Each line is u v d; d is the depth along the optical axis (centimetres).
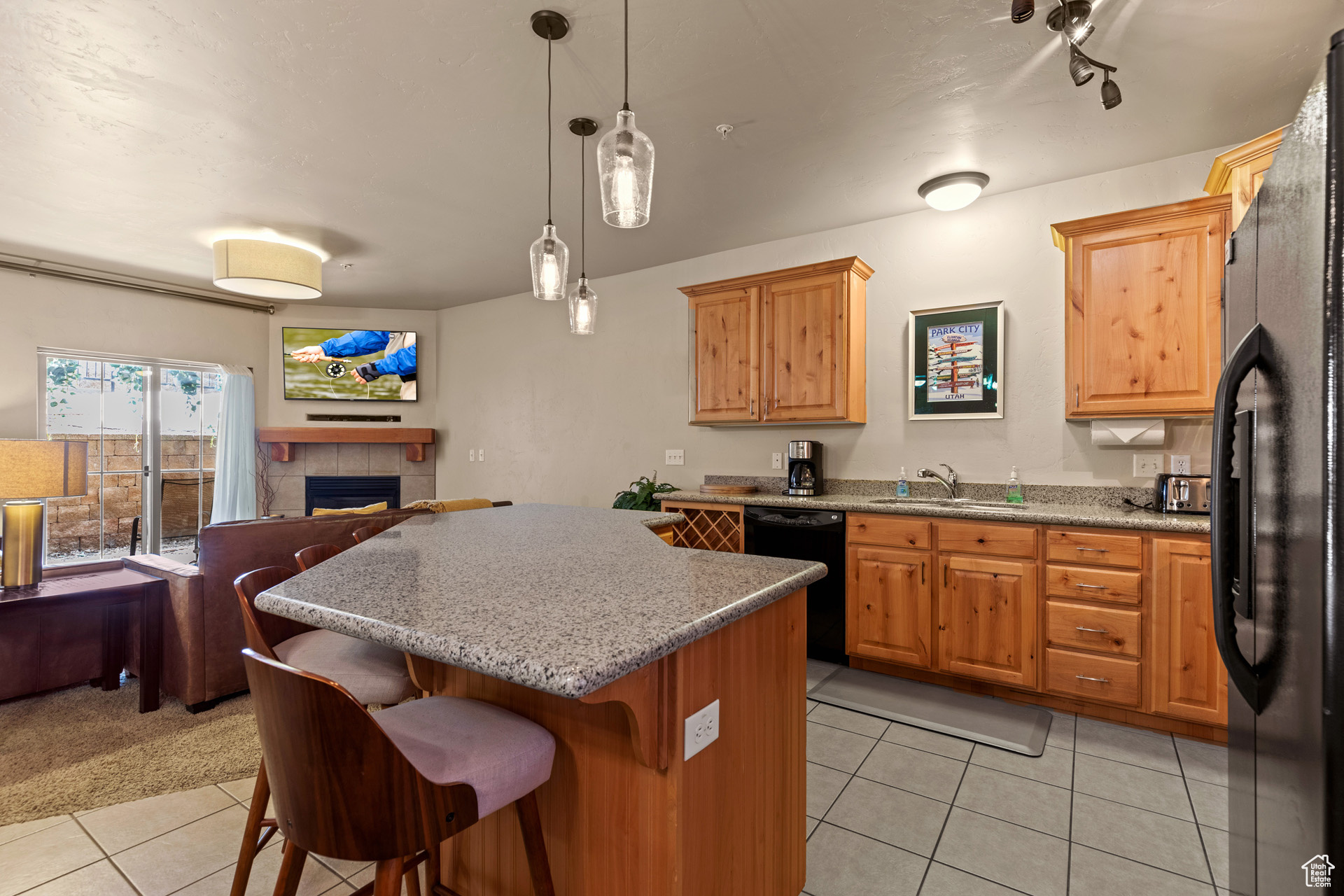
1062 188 320
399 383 595
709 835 115
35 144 276
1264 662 95
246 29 203
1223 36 207
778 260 409
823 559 326
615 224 159
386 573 138
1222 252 255
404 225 379
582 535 204
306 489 577
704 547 376
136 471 503
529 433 545
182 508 527
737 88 239
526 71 228
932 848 181
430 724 116
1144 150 288
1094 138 276
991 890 164
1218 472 101
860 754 237
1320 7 193
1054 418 321
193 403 534
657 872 108
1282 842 88
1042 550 268
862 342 368
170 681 284
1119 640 252
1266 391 95
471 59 221
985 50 216
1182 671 241
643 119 260
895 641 304
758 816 132
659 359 468
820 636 328
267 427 564
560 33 205
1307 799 76
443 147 283
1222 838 184
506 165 301
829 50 216
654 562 152
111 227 379
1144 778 217
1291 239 84
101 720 268
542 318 537
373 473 594
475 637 91
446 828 95
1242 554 107
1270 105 249
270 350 575
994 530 278
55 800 207
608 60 221
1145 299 269
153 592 278
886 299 369
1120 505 301
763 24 203
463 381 594
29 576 271
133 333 492
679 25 203
